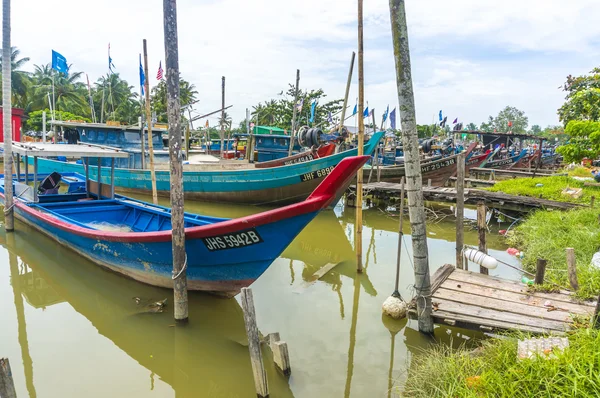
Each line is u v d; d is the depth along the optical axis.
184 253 5.70
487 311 5.44
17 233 10.41
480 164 26.66
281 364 4.80
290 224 5.48
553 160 37.34
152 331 5.85
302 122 34.41
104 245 7.24
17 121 23.42
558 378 3.37
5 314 6.45
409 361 5.20
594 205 11.49
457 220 7.11
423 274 5.38
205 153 27.62
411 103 4.99
